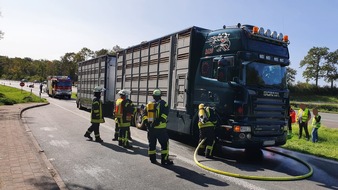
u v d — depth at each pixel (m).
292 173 6.66
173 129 9.98
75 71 95.12
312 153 9.20
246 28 8.01
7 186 4.73
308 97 70.75
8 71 122.38
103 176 5.85
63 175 5.84
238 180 5.89
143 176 5.92
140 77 12.63
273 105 7.89
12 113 16.05
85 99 20.50
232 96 7.63
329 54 85.31
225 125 7.64
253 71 7.86
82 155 7.49
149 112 6.81
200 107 7.75
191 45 9.20
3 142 8.12
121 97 8.77
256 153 8.88
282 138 8.07
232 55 7.87
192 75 9.26
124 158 7.32
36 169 5.71
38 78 109.81
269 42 8.37
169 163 6.86
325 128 16.08
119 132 8.81
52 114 17.41
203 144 8.09
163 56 10.85
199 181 5.71
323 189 5.61
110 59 16.80
